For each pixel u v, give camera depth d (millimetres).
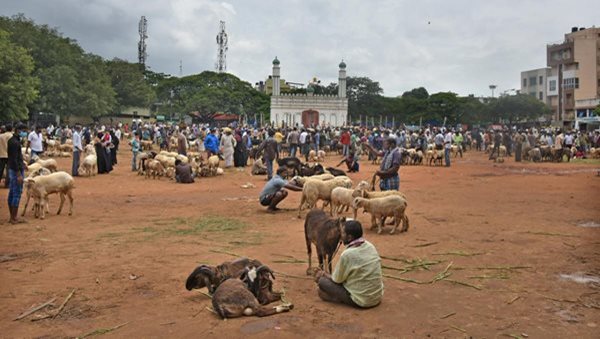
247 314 5137
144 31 96438
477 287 6098
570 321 5027
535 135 34719
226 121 72250
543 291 5953
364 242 5500
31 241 8586
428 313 5230
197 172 20312
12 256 7570
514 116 70125
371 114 85312
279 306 5254
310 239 6637
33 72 47312
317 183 10867
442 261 7270
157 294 5863
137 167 24172
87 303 5547
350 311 5293
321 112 74375
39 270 6824
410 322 4977
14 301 5602
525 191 15648
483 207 12430
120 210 12094
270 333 4695
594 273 6668
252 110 80625
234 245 8305
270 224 10289
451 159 32125
